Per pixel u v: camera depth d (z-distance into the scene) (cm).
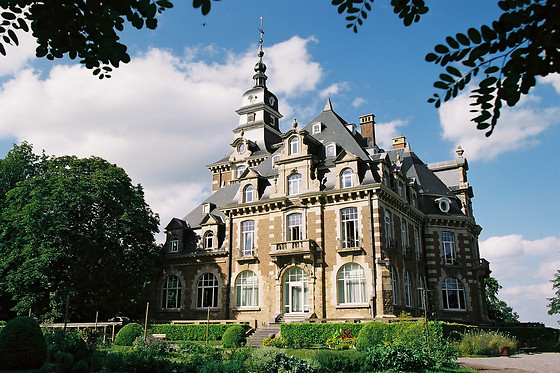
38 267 3138
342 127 3731
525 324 4178
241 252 3681
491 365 2138
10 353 1656
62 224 3262
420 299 3734
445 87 552
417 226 3903
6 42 649
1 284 3403
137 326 2814
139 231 3747
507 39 506
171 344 2669
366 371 1841
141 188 4122
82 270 3278
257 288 3538
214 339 3219
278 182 3591
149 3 611
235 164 5072
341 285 3181
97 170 3738
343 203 3291
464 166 4606
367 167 3350
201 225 4050
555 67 514
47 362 1720
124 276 3612
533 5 484
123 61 686
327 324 2777
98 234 3422
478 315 3900
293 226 3456
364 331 2453
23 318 1742
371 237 3125
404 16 582
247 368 1786
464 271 3916
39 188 3412
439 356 1992
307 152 3478
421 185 4197
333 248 3244
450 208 4106
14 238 3469
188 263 4003
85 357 1783
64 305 3306
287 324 2898
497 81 530
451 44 523
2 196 3991
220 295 3722
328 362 1830
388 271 3045
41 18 621
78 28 642
